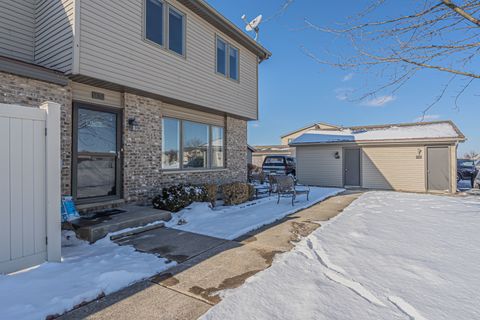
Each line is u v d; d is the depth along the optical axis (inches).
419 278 129.5
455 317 98.0
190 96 321.1
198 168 372.2
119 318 96.7
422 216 270.8
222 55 381.7
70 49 212.8
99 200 249.1
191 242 183.8
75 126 232.7
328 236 198.4
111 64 235.1
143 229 208.5
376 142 553.0
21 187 126.2
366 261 150.5
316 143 604.1
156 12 280.5
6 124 121.5
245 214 274.2
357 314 99.3
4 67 182.7
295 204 338.6
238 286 120.3
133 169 275.7
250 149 908.0
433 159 517.3
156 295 112.8
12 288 109.0
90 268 134.9
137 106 280.7
